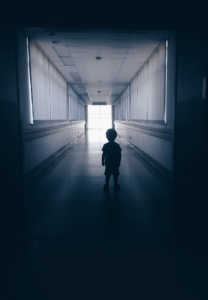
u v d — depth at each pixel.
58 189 4.15
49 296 1.62
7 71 2.65
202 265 1.97
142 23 2.80
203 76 2.61
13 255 2.13
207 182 2.76
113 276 1.83
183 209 3.00
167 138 4.47
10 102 2.74
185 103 2.90
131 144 10.58
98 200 3.58
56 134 7.69
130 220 2.86
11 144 2.77
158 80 5.58
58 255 2.12
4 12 2.58
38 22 2.75
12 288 1.70
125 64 7.49
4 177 2.56
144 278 1.80
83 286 1.71
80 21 2.76
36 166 5.10
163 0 2.80
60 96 8.98
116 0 2.77
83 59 6.87
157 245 2.29
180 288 1.69
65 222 2.82
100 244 2.31
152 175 5.13
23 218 2.94
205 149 2.71
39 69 5.70
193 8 2.73
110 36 4.89
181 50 2.90
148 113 6.88
